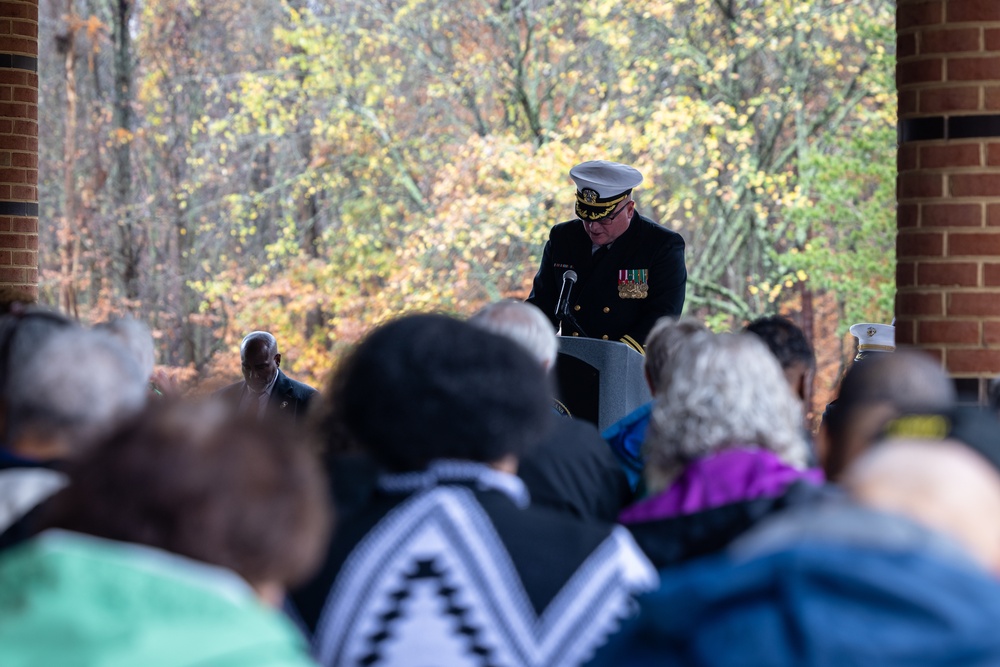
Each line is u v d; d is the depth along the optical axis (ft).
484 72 73.72
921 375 10.35
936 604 5.23
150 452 6.10
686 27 71.31
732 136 65.10
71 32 85.20
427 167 76.54
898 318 19.67
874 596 5.33
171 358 85.51
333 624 8.05
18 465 9.68
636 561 8.56
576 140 71.77
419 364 8.65
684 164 71.00
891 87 67.10
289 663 5.52
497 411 8.63
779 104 71.46
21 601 5.32
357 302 72.23
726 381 10.55
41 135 88.02
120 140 84.07
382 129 74.02
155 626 5.28
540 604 8.16
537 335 13.80
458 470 8.61
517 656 8.03
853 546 5.56
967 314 19.03
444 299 68.33
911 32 19.38
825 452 10.67
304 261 75.36
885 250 66.13
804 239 71.15
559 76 71.77
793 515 5.92
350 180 78.54
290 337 73.77
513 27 71.77
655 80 72.33
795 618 5.39
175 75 85.46
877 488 5.89
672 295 24.18
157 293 86.07
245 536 6.05
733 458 10.31
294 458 6.39
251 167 80.33
